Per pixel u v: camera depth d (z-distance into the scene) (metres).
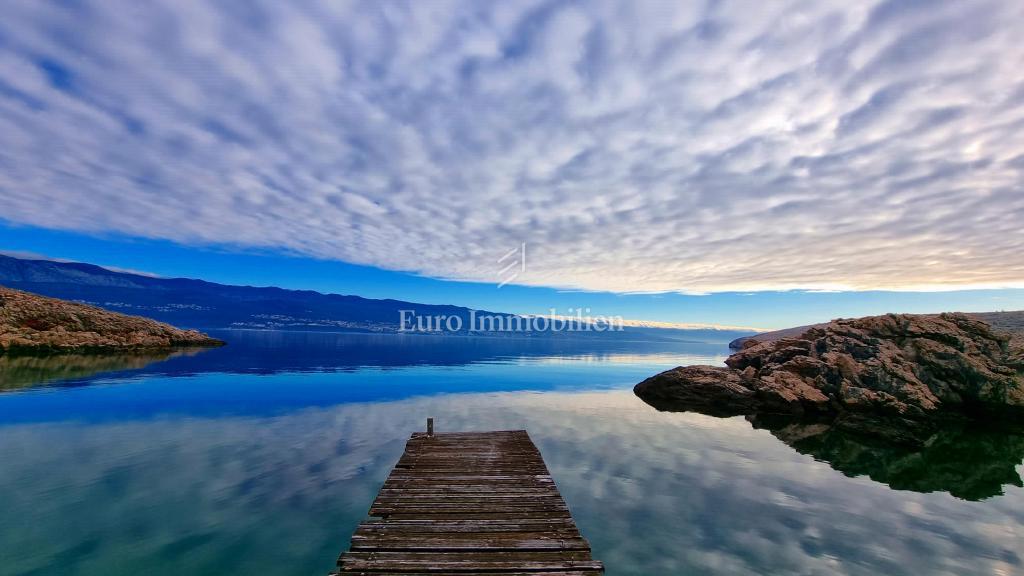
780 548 10.02
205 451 16.09
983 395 24.66
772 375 28.38
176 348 65.19
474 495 10.63
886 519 11.66
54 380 31.53
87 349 52.72
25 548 9.34
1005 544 10.40
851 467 16.22
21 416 21.06
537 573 7.39
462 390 32.72
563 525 9.05
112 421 20.34
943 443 20.55
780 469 15.62
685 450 17.70
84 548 9.39
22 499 11.69
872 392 24.56
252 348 74.12
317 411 23.69
